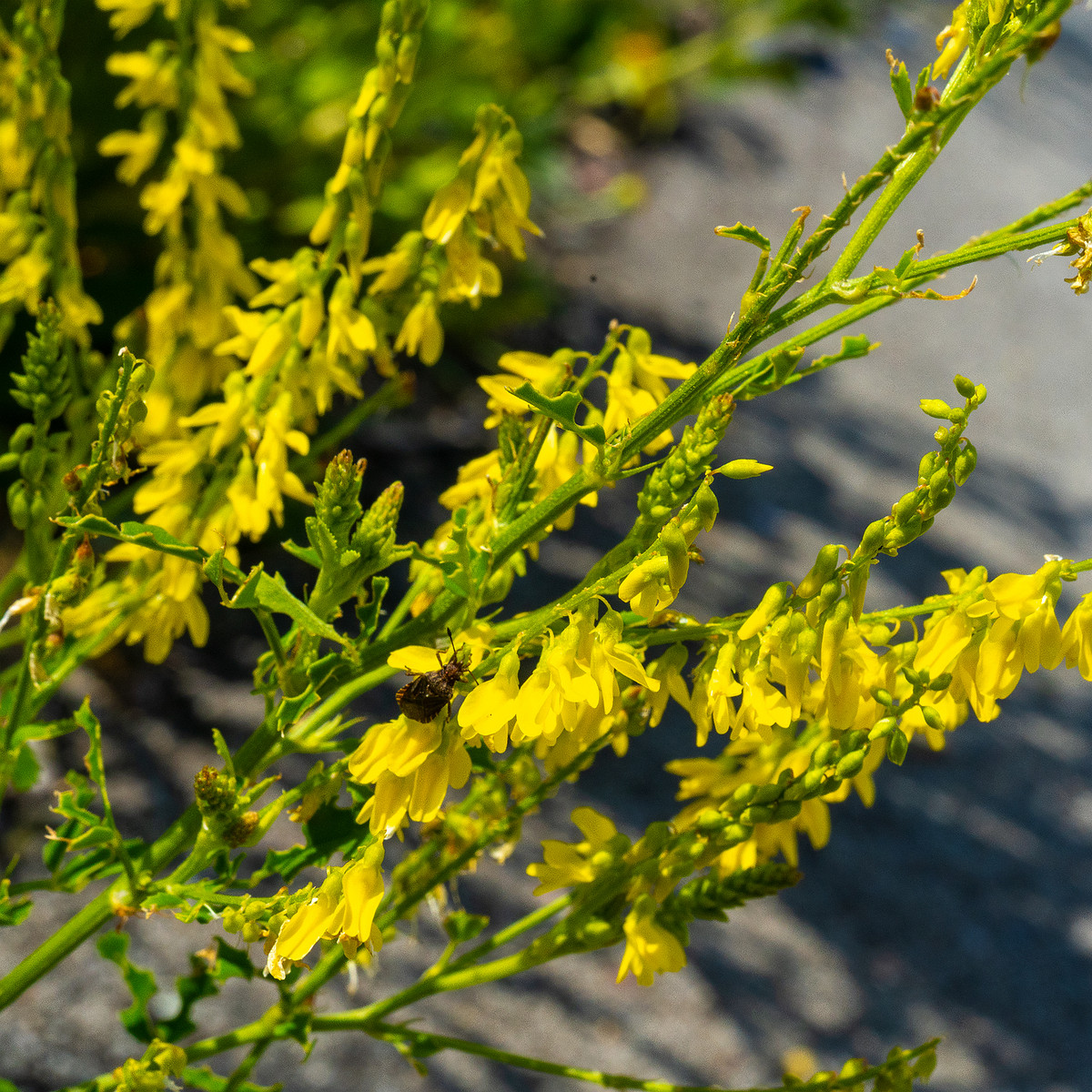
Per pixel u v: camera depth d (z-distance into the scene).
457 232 0.28
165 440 0.31
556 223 1.20
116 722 0.57
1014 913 0.71
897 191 0.25
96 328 0.67
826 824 0.27
